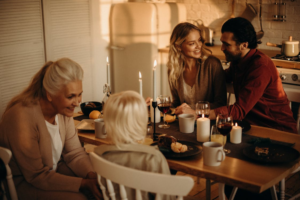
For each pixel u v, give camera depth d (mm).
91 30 4043
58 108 1612
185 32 2354
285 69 3127
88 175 1728
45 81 1563
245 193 2014
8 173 1450
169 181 1126
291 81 3090
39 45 3592
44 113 1685
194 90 2477
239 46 2279
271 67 2256
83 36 3982
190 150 1617
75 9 3838
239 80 2379
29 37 3488
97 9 4066
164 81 4109
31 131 1605
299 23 3531
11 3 3275
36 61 3598
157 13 3895
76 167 1785
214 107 2369
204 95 2469
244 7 3871
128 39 4098
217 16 4105
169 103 1955
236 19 2275
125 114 1271
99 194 1537
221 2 4035
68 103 1585
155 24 3908
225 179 1387
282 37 3676
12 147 1587
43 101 1655
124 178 1192
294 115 3488
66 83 1546
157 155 1330
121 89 4355
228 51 2326
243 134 1872
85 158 1820
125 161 1334
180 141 1728
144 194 1325
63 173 1815
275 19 3639
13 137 1578
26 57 3500
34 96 1641
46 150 1666
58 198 1604
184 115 1977
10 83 3412
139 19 3941
